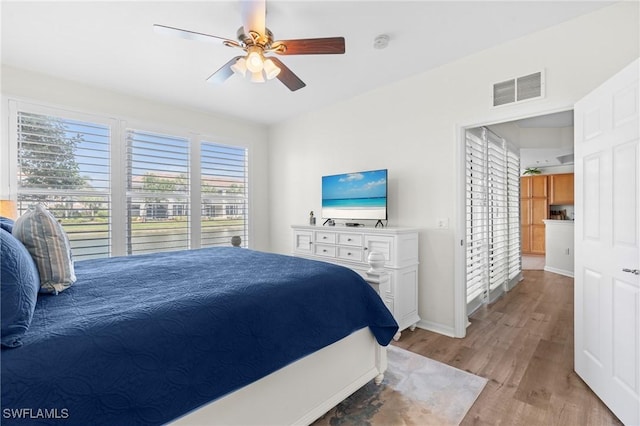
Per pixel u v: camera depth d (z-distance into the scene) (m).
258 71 2.14
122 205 3.63
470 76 2.82
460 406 1.83
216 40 2.00
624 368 1.68
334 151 4.07
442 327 3.00
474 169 3.49
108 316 1.08
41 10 2.13
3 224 1.60
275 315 1.43
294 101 3.97
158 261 2.20
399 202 3.37
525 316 3.41
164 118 3.98
